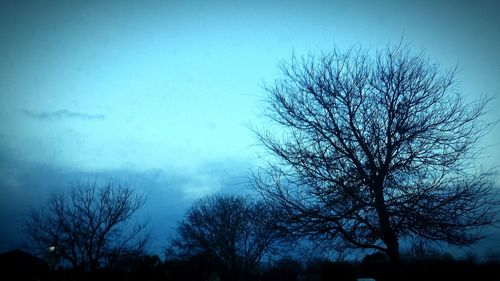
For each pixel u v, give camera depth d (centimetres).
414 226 933
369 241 989
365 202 946
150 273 3161
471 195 876
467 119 944
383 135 998
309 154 995
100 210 2105
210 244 3559
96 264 2031
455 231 897
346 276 1362
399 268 916
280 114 1080
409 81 1026
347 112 1047
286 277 3366
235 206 3400
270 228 995
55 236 2055
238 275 3491
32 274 2705
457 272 1923
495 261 1930
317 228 961
